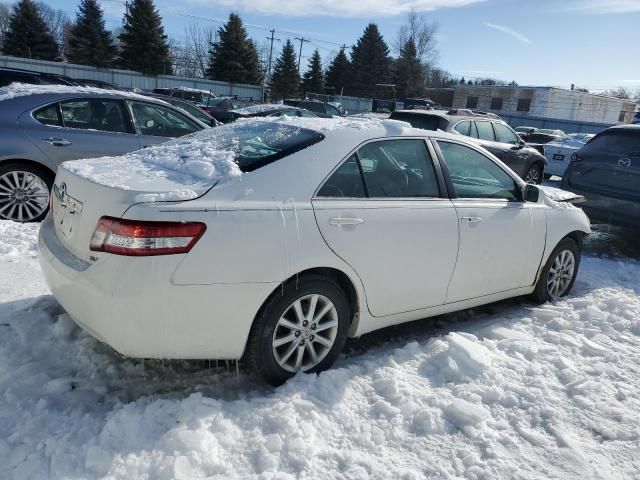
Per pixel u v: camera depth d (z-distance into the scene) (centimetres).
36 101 577
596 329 406
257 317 281
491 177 407
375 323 336
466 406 282
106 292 251
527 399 300
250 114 1627
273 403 275
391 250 323
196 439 242
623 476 246
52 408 267
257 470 233
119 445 241
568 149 1316
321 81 6850
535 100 6200
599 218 721
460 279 371
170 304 254
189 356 271
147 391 292
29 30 5275
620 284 544
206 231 258
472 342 349
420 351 345
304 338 301
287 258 278
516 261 412
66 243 292
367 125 348
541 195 447
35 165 571
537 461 252
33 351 318
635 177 680
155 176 290
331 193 306
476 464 247
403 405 284
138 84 4856
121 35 5131
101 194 267
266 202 280
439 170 366
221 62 5681
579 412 293
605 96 6600
